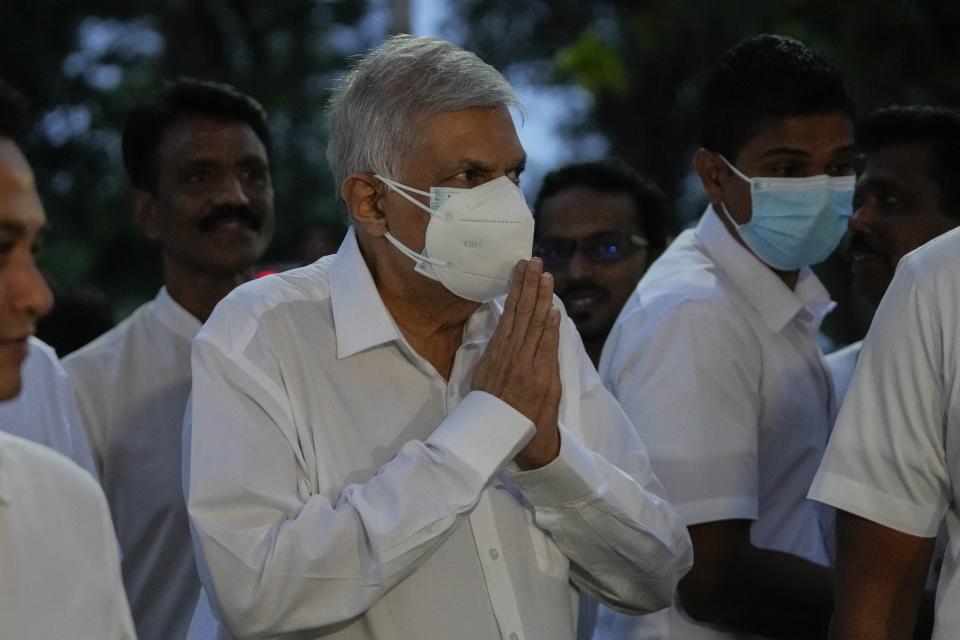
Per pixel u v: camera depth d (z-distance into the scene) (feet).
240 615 15.76
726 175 21.98
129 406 24.76
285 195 67.97
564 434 16.74
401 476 15.81
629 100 70.69
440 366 17.79
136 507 24.36
